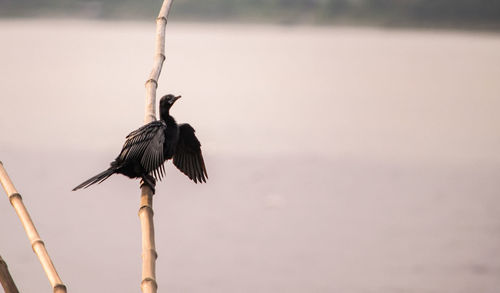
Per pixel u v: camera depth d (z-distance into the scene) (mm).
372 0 161500
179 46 157000
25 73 102438
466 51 153875
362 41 177250
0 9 178375
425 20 149625
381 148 47812
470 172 40312
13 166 39031
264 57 142750
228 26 182750
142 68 116312
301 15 171375
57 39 153875
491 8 149125
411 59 139375
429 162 43156
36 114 59969
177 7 181625
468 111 69250
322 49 157500
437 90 93438
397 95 86750
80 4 185125
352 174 39375
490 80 107000
